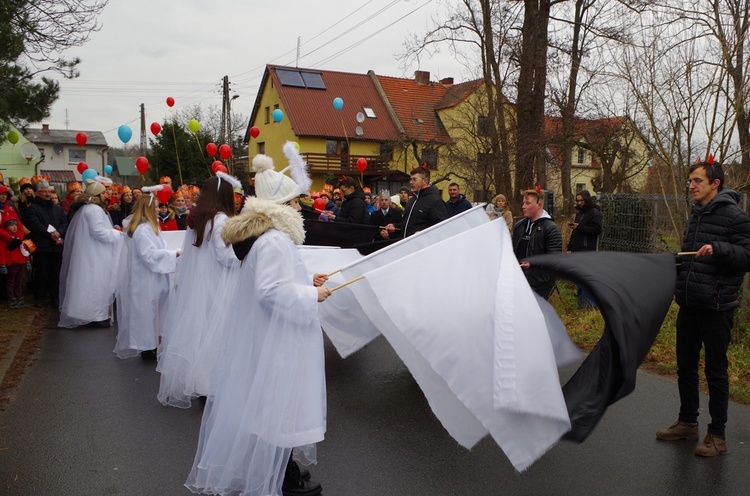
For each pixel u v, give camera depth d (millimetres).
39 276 9961
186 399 5375
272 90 37375
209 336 5059
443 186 31766
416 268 3971
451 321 3785
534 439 3637
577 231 9078
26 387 5906
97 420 5055
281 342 3311
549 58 17344
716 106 7176
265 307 3311
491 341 3732
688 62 7270
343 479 4039
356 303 5938
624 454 4391
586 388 3854
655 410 5242
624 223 10703
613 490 3871
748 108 7387
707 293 4234
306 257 6348
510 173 18453
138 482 3982
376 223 11750
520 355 3594
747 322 7348
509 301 3738
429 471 4156
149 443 4598
